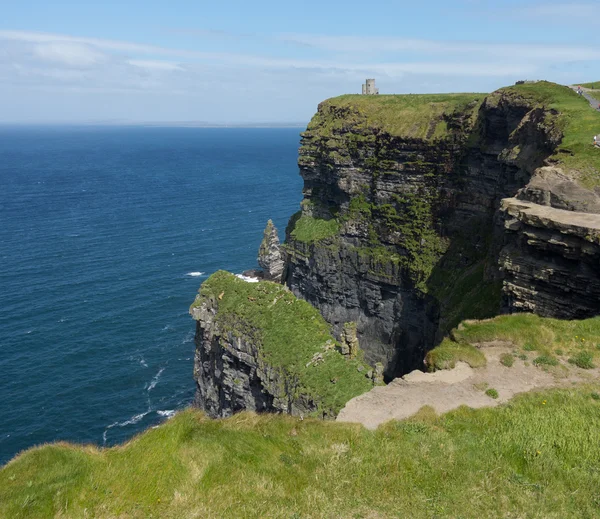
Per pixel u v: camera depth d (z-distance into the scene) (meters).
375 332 83.50
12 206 182.12
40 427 62.88
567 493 18.41
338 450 20.62
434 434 21.69
